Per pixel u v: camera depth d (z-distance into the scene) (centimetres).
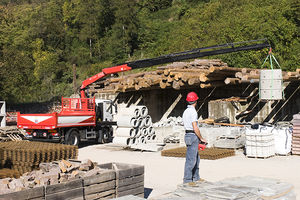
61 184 543
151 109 2297
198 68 1775
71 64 6694
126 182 648
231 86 1948
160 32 6500
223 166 1120
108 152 1543
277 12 3691
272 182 429
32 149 768
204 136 1491
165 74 1742
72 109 1845
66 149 817
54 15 7888
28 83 5728
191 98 715
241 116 1795
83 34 7062
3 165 805
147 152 1519
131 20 6544
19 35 7650
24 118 1661
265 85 1156
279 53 3075
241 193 372
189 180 710
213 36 3984
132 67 1883
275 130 1330
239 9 4219
